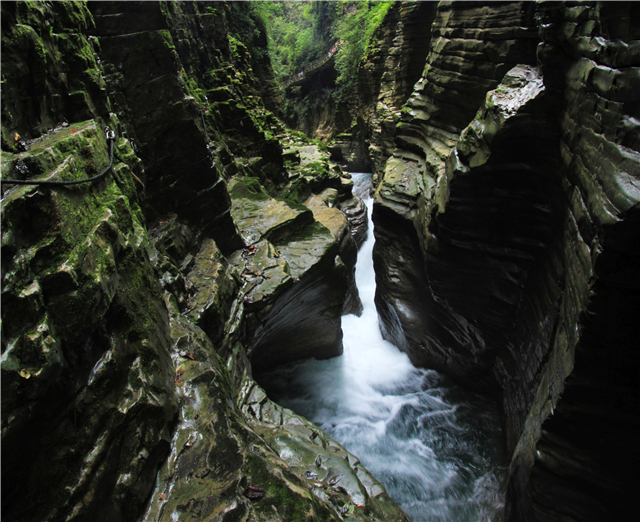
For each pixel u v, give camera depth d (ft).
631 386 12.59
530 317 21.66
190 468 11.41
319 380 36.35
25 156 8.63
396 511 15.14
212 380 14.57
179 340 15.92
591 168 13.30
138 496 9.95
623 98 11.49
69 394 8.18
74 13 15.49
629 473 13.92
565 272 17.01
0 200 7.38
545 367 18.92
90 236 9.71
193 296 20.88
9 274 7.07
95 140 12.42
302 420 19.86
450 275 26.43
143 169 20.29
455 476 26.05
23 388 6.86
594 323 12.18
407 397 33.06
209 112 43.19
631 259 10.89
